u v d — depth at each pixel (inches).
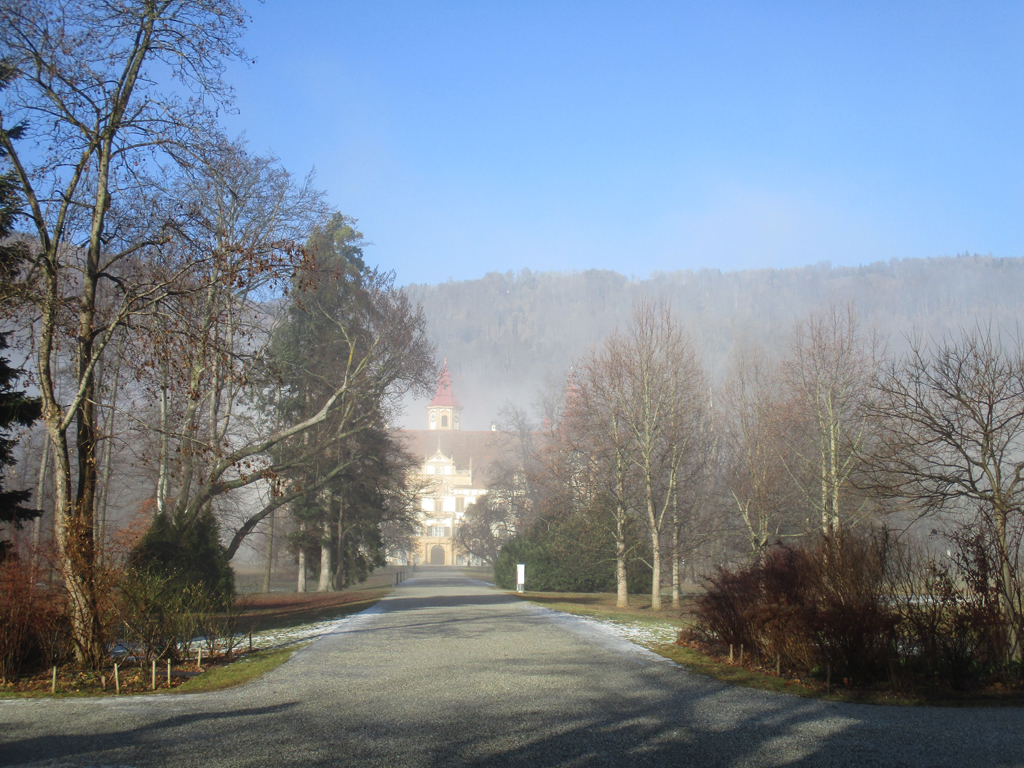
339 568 1695.4
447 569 4138.8
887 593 508.7
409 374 1232.2
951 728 344.2
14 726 339.6
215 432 968.9
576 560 1574.8
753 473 1215.6
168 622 519.2
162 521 946.1
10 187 528.7
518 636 690.2
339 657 559.2
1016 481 538.0
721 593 578.6
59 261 576.4
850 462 1081.4
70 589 512.4
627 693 418.6
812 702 402.6
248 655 582.2
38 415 647.1
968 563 498.9
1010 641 493.7
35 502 1429.6
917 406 614.9
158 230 599.8
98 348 544.7
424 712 364.2
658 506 1262.3
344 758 280.8
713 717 358.9
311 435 1300.4
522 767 271.9
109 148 555.2
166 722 345.4
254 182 868.0
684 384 1248.8
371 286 1288.1
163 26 553.0
